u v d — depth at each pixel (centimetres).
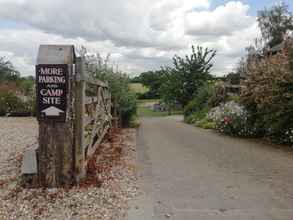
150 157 708
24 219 353
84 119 477
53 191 434
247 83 1044
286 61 867
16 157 647
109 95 1075
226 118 1147
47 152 448
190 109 2044
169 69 3412
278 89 866
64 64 436
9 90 2017
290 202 412
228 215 368
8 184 467
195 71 3038
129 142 945
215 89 1791
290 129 871
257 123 1034
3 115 1933
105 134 920
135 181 505
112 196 427
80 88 461
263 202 412
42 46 451
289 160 683
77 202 400
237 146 882
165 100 3622
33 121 1531
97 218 357
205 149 826
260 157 717
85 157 509
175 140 1006
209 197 431
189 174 555
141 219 357
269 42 4084
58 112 440
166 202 411
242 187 477
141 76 5819
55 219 353
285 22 4347
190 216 365
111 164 616
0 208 381
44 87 438
